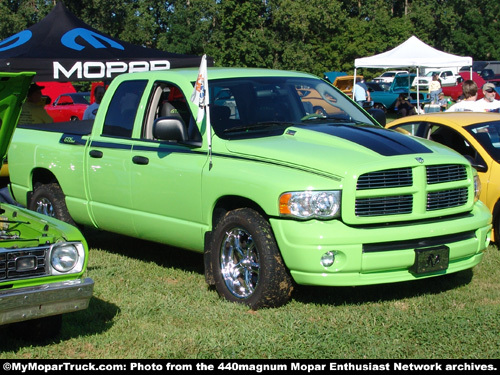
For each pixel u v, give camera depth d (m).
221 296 5.56
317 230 4.95
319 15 42.81
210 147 5.72
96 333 4.79
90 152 6.86
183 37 41.09
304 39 43.69
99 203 6.87
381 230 5.05
